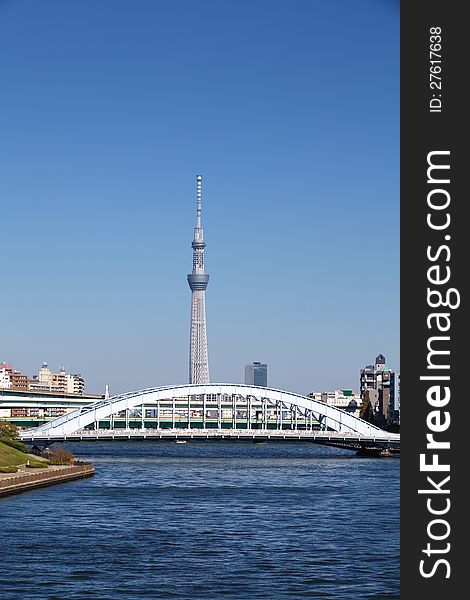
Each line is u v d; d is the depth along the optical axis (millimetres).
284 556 101125
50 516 131375
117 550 103750
